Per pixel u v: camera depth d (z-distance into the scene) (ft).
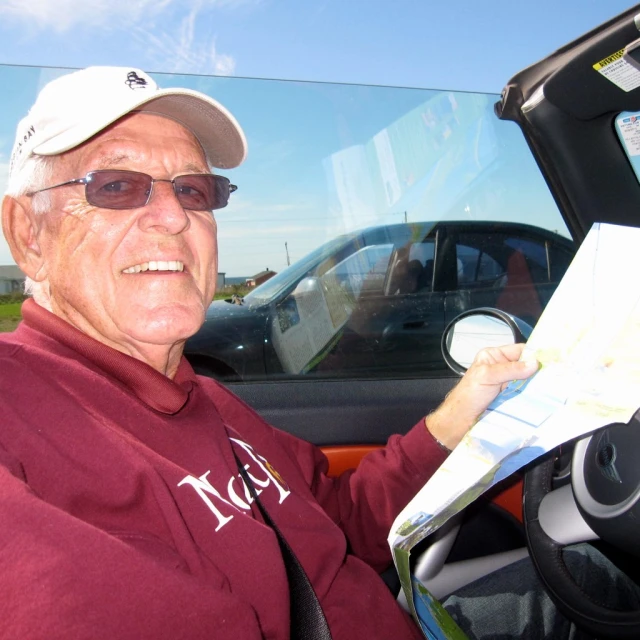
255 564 3.23
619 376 3.18
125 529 2.86
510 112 4.84
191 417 3.76
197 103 4.19
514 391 3.83
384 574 5.31
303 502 4.20
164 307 3.92
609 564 4.60
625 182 4.77
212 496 3.33
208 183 4.33
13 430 2.81
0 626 2.07
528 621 4.71
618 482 3.91
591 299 3.53
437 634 3.68
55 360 3.28
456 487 3.34
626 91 4.13
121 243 3.85
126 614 2.29
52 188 3.83
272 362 7.23
